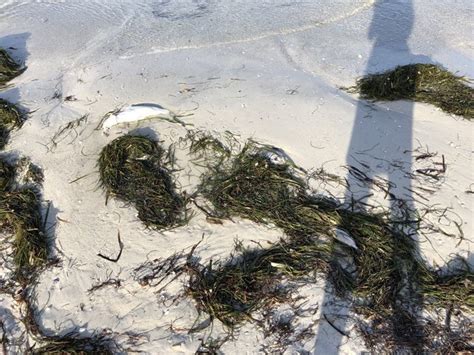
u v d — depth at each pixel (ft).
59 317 4.63
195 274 4.80
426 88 6.87
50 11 9.05
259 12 8.92
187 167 5.84
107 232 5.25
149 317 4.55
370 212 5.27
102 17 8.82
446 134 6.17
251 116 6.39
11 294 4.84
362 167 5.74
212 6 9.11
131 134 6.22
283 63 7.51
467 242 5.01
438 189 5.49
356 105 6.61
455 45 8.01
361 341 4.28
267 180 5.54
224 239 5.11
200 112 6.47
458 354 4.19
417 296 4.58
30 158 6.06
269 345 4.28
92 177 5.79
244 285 4.63
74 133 6.31
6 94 7.01
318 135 6.13
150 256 5.02
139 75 7.22
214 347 4.29
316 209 5.19
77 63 7.57
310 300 4.57
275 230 5.14
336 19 8.70
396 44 8.04
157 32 8.34
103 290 4.79
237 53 7.74
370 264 4.75
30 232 5.19
